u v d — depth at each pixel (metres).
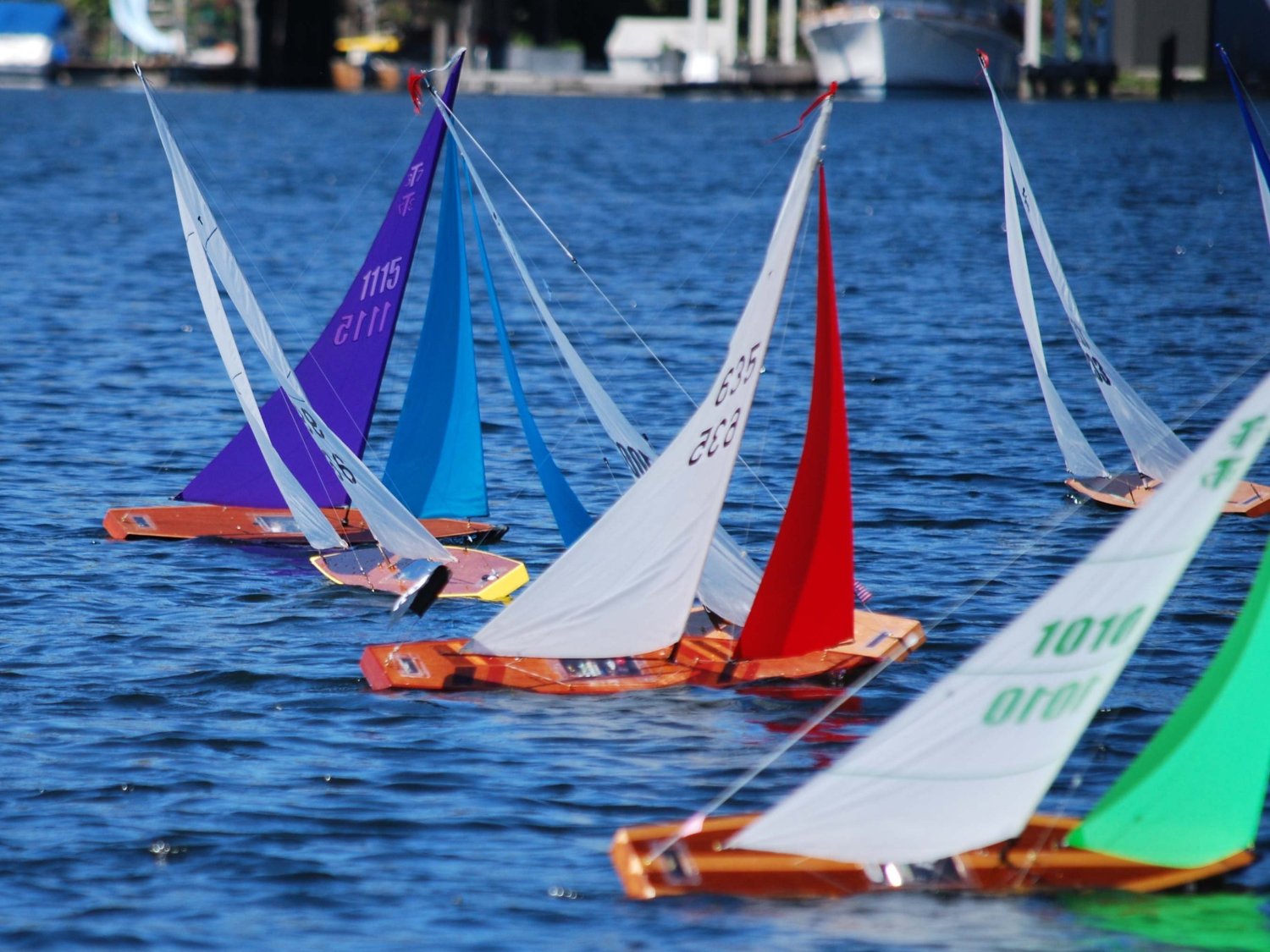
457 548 106.19
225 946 60.66
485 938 61.06
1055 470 132.50
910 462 134.75
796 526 84.38
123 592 100.44
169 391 164.75
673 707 82.00
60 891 64.31
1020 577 104.69
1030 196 123.06
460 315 109.62
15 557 107.06
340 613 97.31
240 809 71.06
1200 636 91.81
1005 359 182.25
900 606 98.94
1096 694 59.31
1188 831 63.34
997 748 59.50
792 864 64.06
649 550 80.75
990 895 62.75
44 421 148.75
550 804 71.75
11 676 85.88
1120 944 59.84
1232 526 112.38
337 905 63.50
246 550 109.50
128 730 79.12
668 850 64.75
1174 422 151.50
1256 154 128.50
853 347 189.62
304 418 102.69
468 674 84.69
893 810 60.22
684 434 79.56
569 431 148.62
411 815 70.69
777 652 85.62
